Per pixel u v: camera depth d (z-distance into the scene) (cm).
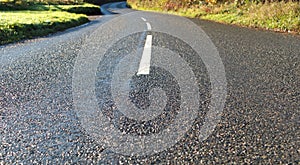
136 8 3066
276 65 354
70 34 744
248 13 1115
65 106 226
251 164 142
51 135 178
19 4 1648
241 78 296
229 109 214
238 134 174
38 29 821
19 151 160
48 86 280
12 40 648
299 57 402
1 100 244
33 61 400
